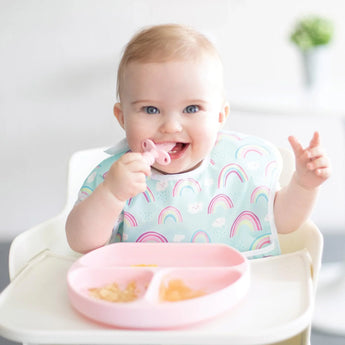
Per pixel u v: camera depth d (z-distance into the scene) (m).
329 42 2.12
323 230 2.66
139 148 1.08
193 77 1.04
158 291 0.85
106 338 0.76
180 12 2.44
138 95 1.05
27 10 2.44
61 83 2.51
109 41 2.47
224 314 0.82
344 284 2.17
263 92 2.13
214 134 1.09
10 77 2.50
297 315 0.81
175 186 1.14
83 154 1.38
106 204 1.01
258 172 1.17
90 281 0.91
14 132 2.56
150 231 1.13
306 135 2.58
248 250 1.13
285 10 2.45
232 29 2.46
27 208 2.65
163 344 0.75
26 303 0.88
